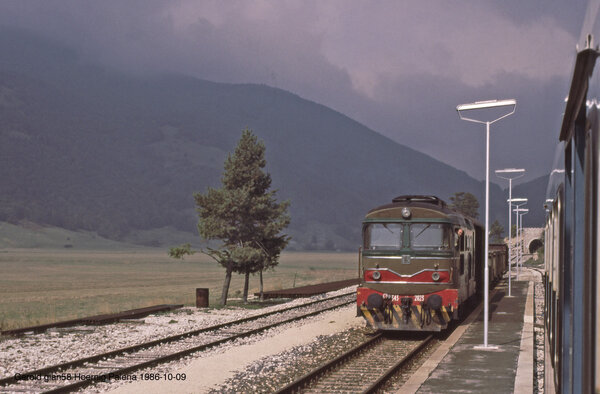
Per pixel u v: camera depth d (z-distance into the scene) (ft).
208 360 52.39
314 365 50.83
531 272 230.48
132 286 259.60
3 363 51.06
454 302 62.80
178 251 108.58
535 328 73.46
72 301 167.22
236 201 108.27
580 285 14.21
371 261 65.57
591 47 11.34
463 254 72.08
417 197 70.38
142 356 54.19
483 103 57.57
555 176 23.08
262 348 59.41
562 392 17.31
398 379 44.98
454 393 38.42
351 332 71.36
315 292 130.31
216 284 258.78
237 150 113.91
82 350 58.23
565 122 17.12
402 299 63.67
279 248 116.26
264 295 128.57
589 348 10.79
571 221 15.83
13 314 121.70
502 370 45.65
